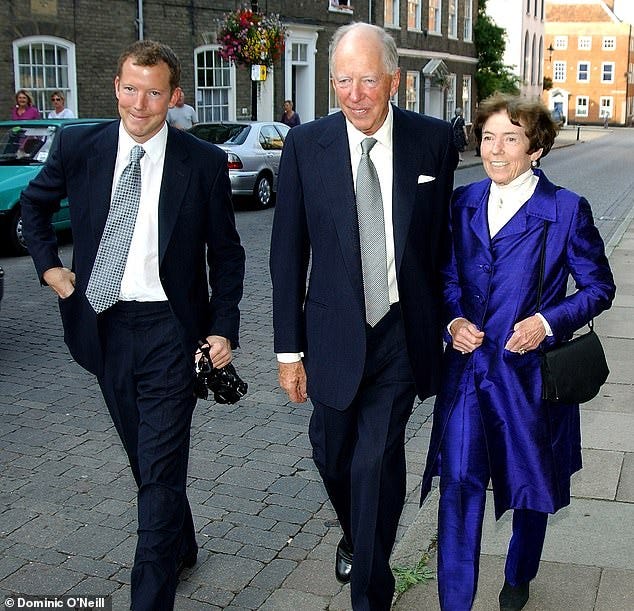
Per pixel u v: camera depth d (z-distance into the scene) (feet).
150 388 10.22
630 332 24.02
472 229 9.84
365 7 88.79
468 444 9.76
